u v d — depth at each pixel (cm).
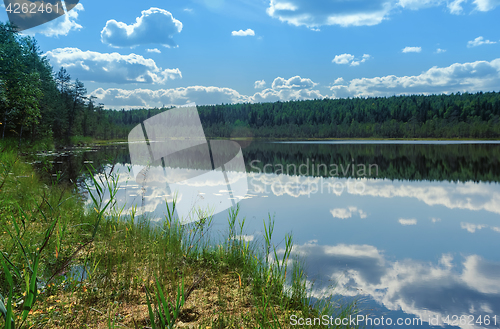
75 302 217
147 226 392
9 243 259
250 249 356
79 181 781
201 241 368
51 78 3222
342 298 273
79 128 4709
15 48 2064
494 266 374
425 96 11075
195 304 228
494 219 604
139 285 252
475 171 1420
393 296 288
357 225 542
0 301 137
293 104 12694
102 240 333
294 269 310
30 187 458
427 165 1684
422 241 463
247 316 217
